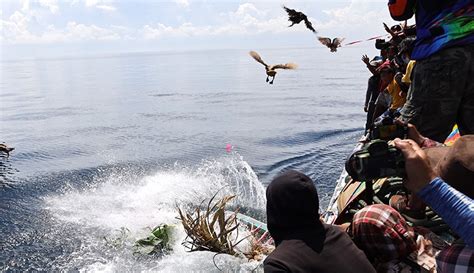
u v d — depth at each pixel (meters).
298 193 2.69
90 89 61.81
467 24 3.68
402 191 3.77
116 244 9.00
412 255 2.85
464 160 2.27
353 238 3.02
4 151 18.22
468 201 2.09
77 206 11.48
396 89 7.43
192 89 56.03
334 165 14.50
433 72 3.78
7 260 8.80
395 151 2.38
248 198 11.27
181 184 12.97
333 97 39.72
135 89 59.12
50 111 36.97
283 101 37.97
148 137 22.36
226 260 6.80
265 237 7.49
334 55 192.25
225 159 16.31
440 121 3.84
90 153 18.77
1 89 66.38
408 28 6.56
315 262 2.61
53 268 8.46
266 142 19.45
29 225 10.30
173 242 8.20
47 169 15.90
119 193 12.48
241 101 39.56
